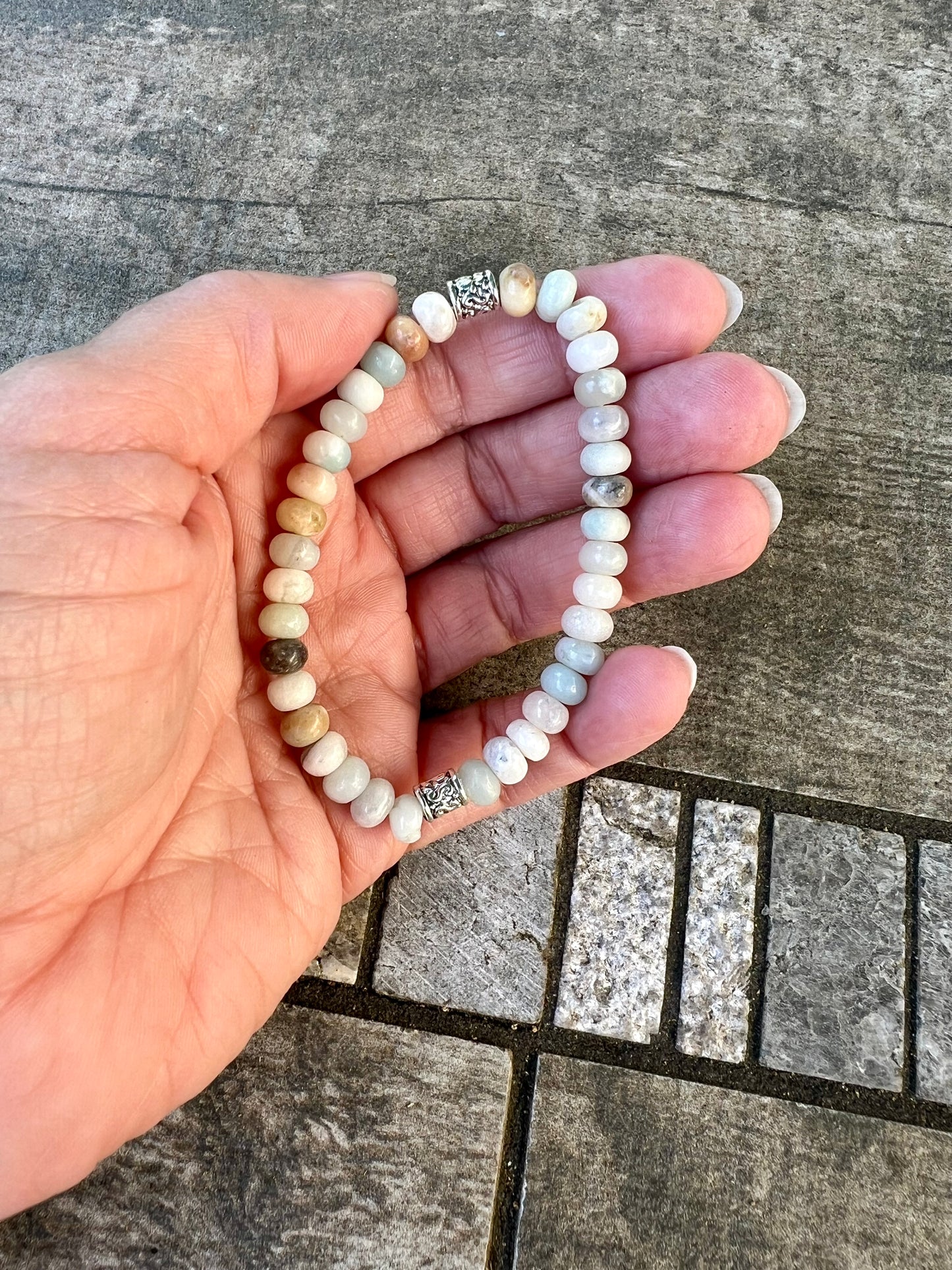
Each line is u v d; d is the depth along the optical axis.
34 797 0.10
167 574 0.10
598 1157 0.14
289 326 0.12
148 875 0.11
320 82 0.18
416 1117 0.14
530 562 0.15
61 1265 0.13
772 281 0.17
